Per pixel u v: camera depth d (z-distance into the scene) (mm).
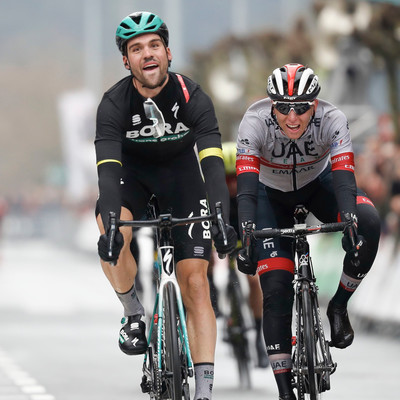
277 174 14375
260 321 21250
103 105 13641
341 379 21531
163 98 13617
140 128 13789
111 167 13414
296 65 13617
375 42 36812
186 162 14383
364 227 13945
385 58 36906
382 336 30875
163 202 14492
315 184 14625
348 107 41500
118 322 35156
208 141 13641
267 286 13992
